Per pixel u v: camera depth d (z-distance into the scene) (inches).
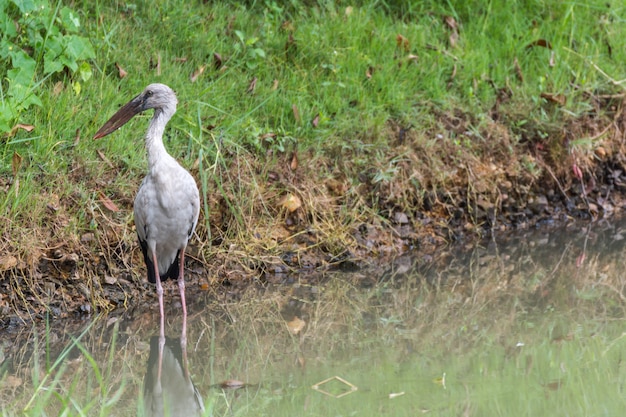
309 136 514.9
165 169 404.8
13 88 453.4
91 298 423.8
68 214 437.7
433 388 353.4
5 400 341.4
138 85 503.5
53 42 481.4
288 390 352.5
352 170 513.7
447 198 530.0
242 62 536.1
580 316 436.1
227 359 387.2
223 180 479.5
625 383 357.7
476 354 390.6
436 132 544.1
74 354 388.2
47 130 459.8
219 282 458.3
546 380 361.1
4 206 420.5
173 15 548.1
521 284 479.8
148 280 432.5
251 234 475.8
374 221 506.6
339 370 373.7
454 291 469.4
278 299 451.8
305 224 490.3
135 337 408.2
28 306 410.6
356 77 548.1
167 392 357.1
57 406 339.3
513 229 538.9
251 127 498.3
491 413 328.2
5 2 477.1
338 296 458.0
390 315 439.2
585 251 521.3
